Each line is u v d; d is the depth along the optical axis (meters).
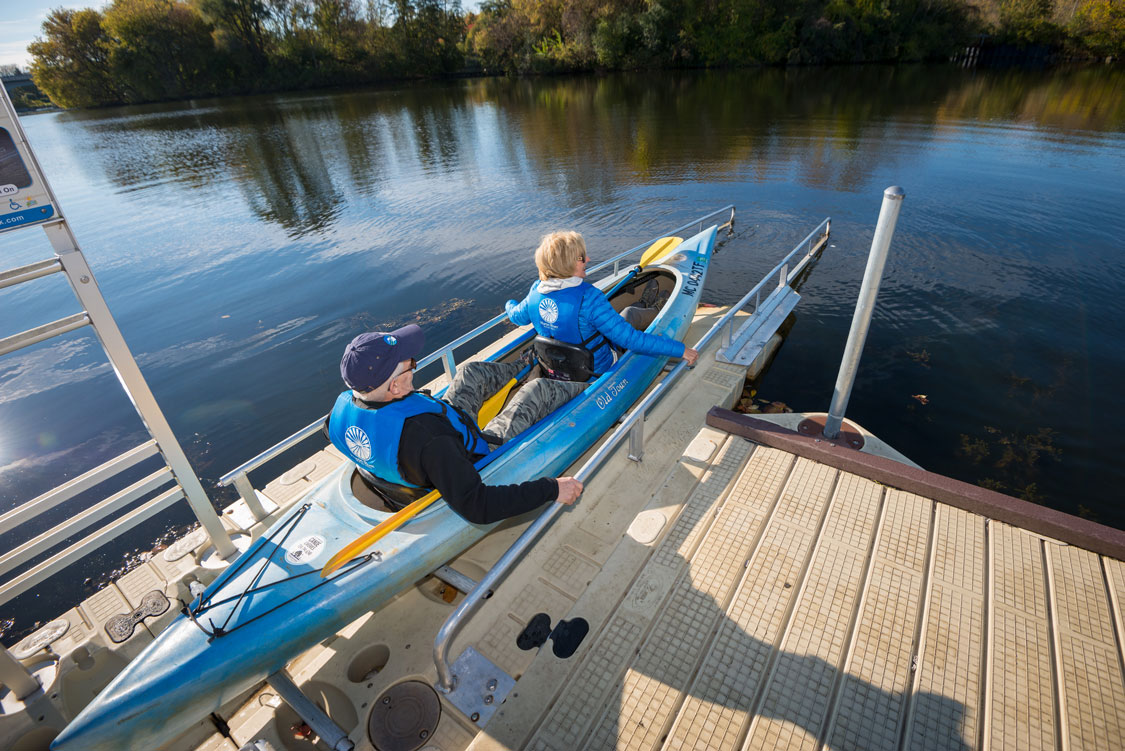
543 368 3.72
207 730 2.58
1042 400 5.09
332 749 2.14
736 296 7.41
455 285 8.69
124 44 48.22
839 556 2.75
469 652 2.48
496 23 50.56
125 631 2.80
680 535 2.95
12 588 2.38
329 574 2.47
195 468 5.26
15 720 2.49
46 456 5.54
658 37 41.97
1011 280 7.27
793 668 2.29
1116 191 10.26
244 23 51.56
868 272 2.98
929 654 2.30
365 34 55.84
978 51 38.06
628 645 2.42
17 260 11.75
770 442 3.53
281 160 19.69
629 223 10.67
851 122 18.58
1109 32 32.31
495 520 2.01
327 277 9.41
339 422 2.16
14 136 2.00
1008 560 2.67
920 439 4.74
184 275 10.01
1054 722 2.07
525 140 19.53
